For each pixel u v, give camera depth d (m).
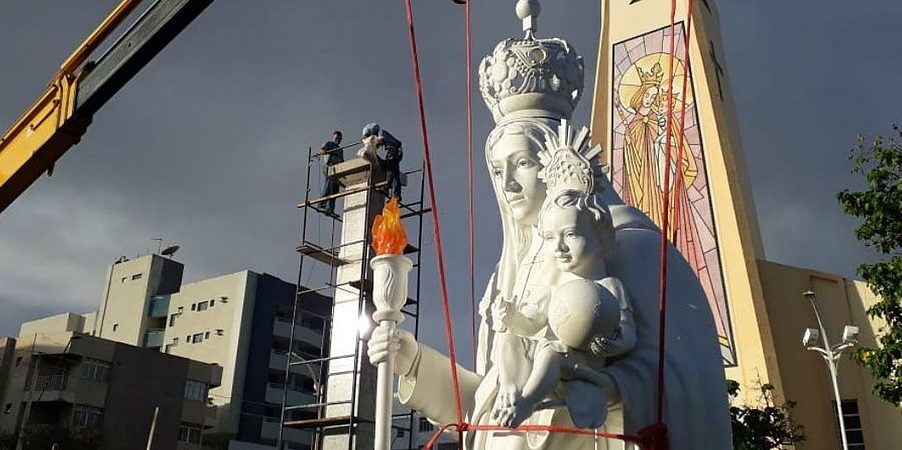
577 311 5.49
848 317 30.52
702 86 31.48
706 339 6.29
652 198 30.48
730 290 29.30
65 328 57.41
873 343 29.95
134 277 55.62
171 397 45.09
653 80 32.28
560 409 5.71
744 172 32.59
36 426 40.84
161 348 52.69
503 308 5.88
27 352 43.41
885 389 16.38
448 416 6.73
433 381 6.68
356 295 20.89
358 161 21.92
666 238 5.70
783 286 31.17
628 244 6.48
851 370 29.62
